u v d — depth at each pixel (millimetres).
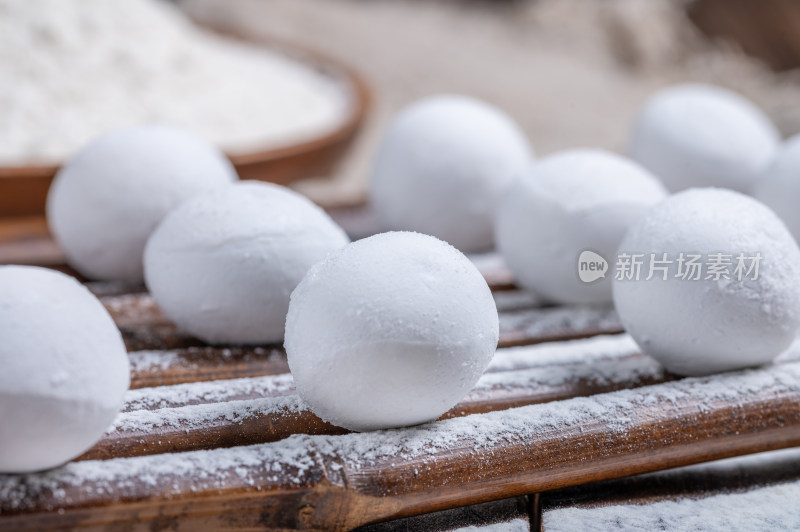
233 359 305
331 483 267
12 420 251
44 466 259
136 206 330
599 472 283
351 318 267
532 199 331
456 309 269
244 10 762
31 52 426
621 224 325
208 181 339
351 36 755
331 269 274
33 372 252
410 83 686
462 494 274
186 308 303
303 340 271
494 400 293
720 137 384
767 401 293
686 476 296
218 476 264
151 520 260
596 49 799
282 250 301
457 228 365
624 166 336
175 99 459
